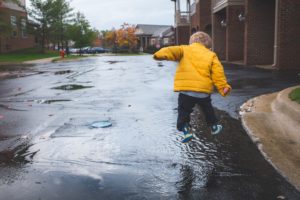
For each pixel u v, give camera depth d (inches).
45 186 153.2
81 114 304.5
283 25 620.4
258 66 731.4
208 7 1291.8
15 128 257.0
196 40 184.7
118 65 1003.9
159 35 3459.6
